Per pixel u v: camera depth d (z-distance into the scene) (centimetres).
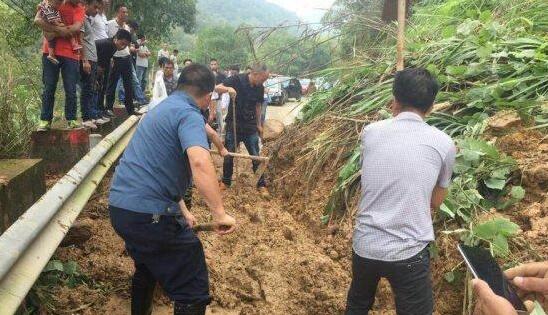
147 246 309
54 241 313
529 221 383
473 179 422
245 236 543
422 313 297
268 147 793
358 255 305
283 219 582
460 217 410
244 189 711
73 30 582
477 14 665
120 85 1061
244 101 718
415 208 291
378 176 298
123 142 632
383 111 555
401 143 297
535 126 444
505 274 175
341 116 623
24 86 573
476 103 496
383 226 292
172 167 307
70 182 374
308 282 434
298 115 764
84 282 404
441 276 388
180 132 301
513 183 416
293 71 771
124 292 402
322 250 491
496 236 364
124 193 306
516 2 628
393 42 725
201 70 325
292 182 652
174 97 322
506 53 517
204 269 326
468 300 354
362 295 321
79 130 588
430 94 303
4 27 831
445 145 300
